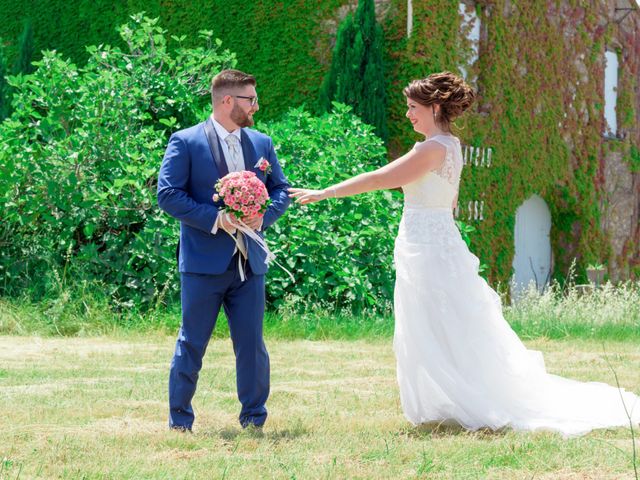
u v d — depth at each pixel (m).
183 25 18.64
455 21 17.47
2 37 20.81
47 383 6.70
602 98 22.23
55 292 11.04
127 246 11.45
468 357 5.16
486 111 18.77
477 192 18.47
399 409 5.73
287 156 12.49
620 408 5.45
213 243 4.82
